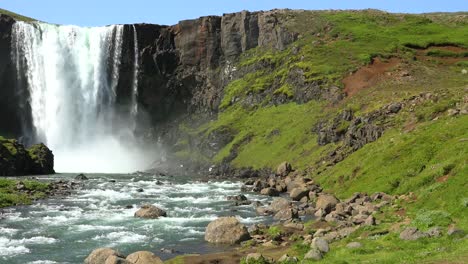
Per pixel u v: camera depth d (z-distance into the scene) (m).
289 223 39.38
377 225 31.83
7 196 54.81
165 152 128.25
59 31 140.75
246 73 137.75
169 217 46.47
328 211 44.88
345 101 96.12
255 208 52.31
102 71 143.25
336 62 116.81
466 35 137.25
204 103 139.25
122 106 144.38
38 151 103.12
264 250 31.09
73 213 48.31
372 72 109.38
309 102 107.56
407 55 121.56
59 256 31.61
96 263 28.38
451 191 33.22
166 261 28.88
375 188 47.25
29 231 39.34
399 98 77.06
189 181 86.56
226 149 108.62
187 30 148.25
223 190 71.25
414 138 53.31
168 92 144.38
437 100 64.62
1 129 132.12
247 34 145.88
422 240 25.66
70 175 96.12
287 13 149.62
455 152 42.78
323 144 82.12
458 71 111.25
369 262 22.42
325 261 24.28
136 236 37.69
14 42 133.12
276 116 111.00
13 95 133.50
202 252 32.38
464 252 21.62
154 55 144.88
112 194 64.69
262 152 97.75
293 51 130.38
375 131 65.81
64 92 139.50
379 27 146.50
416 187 41.38
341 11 166.62
